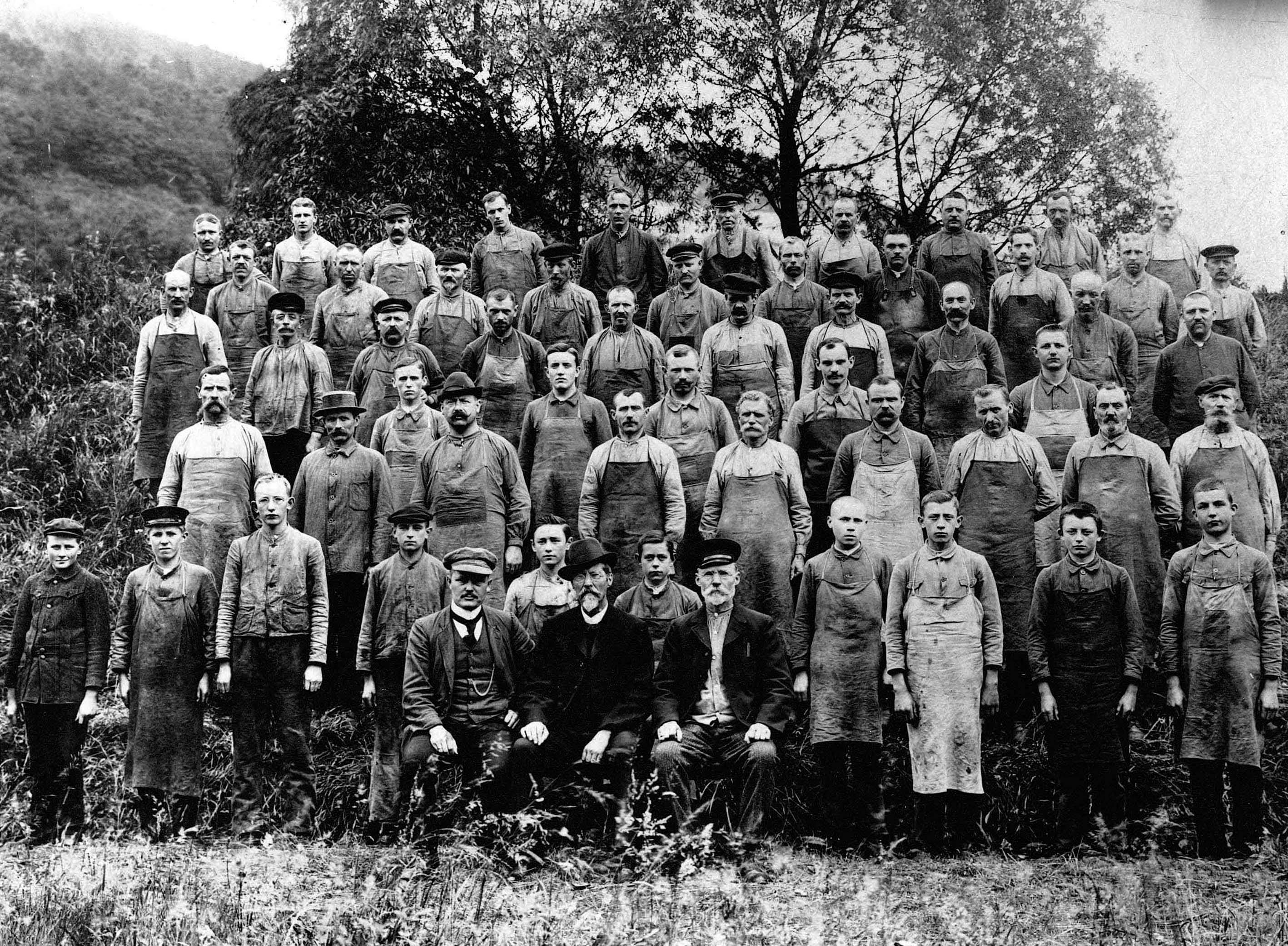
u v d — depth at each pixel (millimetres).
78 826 7754
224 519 8805
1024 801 7832
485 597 7586
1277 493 8617
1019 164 16016
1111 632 7367
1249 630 7281
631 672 7250
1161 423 10023
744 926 5633
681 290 10359
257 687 7703
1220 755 7227
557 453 9141
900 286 10320
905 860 7039
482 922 5637
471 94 17047
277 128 16766
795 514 8398
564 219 17109
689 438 8984
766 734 7051
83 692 7848
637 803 7129
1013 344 10258
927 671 7414
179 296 10172
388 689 7652
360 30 16656
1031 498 8336
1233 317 10547
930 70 16359
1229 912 5898
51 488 12195
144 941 5348
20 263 15602
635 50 16906
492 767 7000
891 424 8391
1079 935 5621
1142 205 15328
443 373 10422
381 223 15867
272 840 6984
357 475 8625
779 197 16953
